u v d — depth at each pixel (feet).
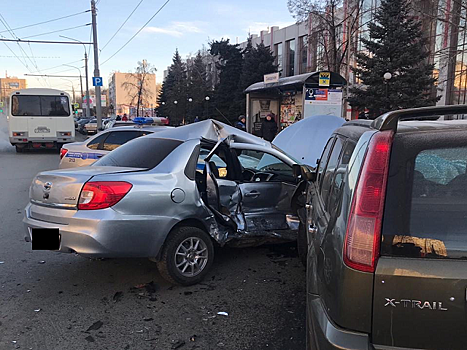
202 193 15.05
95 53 75.77
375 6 92.84
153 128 29.27
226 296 13.10
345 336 6.00
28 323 11.19
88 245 11.87
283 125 63.72
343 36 97.35
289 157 17.16
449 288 5.69
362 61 78.64
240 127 57.00
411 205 6.07
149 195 12.66
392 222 6.03
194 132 15.23
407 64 73.77
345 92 81.56
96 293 13.23
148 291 13.43
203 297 13.02
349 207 6.37
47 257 16.57
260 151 16.29
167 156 14.02
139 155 14.67
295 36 135.33
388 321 5.87
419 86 73.82
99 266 15.62
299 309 12.23
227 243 15.30
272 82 57.16
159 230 12.80
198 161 15.83
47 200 12.75
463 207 6.02
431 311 5.74
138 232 12.39
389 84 74.13
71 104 63.93
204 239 14.11
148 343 10.30
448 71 84.89
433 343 5.78
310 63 126.41
